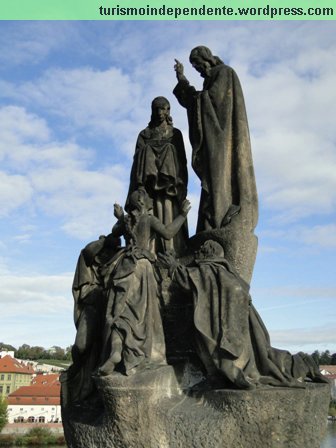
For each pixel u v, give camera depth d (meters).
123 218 7.59
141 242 7.36
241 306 6.64
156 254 7.92
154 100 9.12
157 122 9.07
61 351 159.62
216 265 7.05
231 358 6.37
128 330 6.50
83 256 7.96
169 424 6.27
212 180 8.10
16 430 61.09
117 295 6.80
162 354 6.77
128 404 6.17
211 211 8.05
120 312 6.66
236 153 8.23
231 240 7.71
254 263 8.01
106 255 7.96
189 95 9.23
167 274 7.34
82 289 7.88
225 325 6.51
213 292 6.74
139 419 6.19
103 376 6.29
